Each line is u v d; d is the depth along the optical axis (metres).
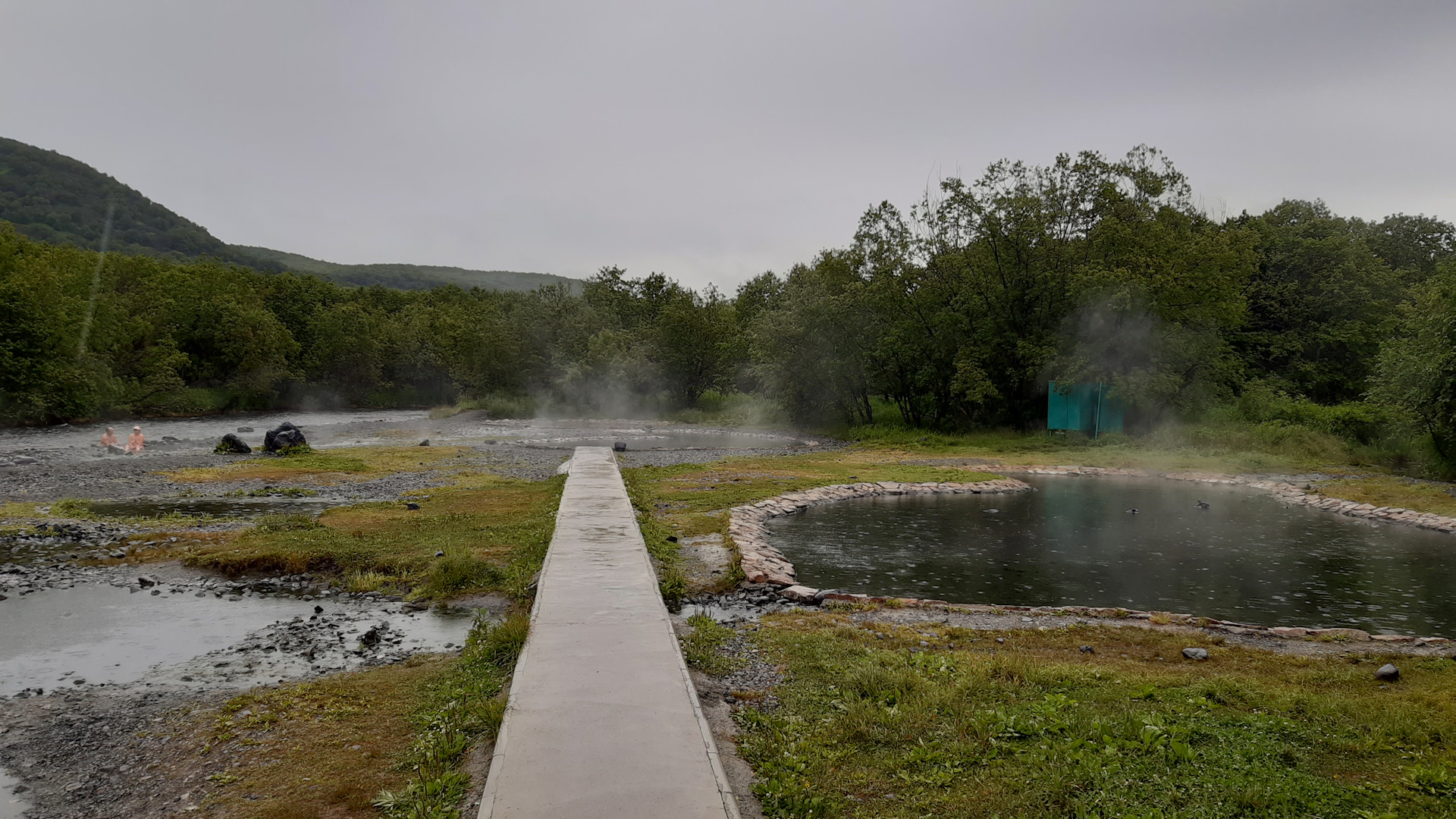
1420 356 22.69
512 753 4.95
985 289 34.72
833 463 26.34
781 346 40.44
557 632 7.41
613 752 5.00
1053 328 33.53
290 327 65.69
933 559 13.52
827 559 13.42
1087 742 5.40
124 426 39.12
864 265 39.69
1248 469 24.91
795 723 6.00
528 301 63.25
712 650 7.84
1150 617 9.74
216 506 16.98
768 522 16.64
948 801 4.73
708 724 5.64
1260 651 8.34
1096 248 32.88
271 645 8.52
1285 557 13.89
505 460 27.12
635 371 54.78
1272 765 5.10
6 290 35.56
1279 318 39.09
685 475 22.34
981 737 5.59
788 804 4.71
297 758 5.71
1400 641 8.95
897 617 9.70
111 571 11.43
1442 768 4.95
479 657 7.48
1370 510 18.17
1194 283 30.66
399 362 71.31
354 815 4.85
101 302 44.50
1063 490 21.97
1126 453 28.61
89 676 7.59
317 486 19.98
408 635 8.95
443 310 87.31
